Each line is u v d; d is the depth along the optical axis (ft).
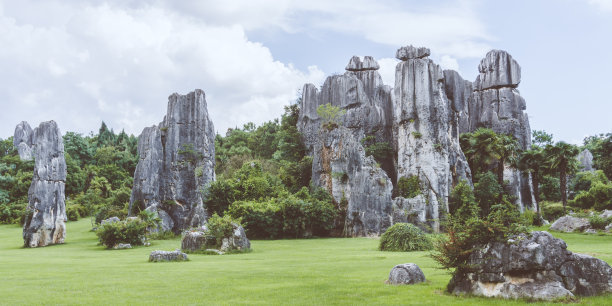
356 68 306.96
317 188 205.67
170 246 146.30
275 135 332.80
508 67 312.71
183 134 213.66
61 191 172.76
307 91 304.91
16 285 58.90
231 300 48.01
